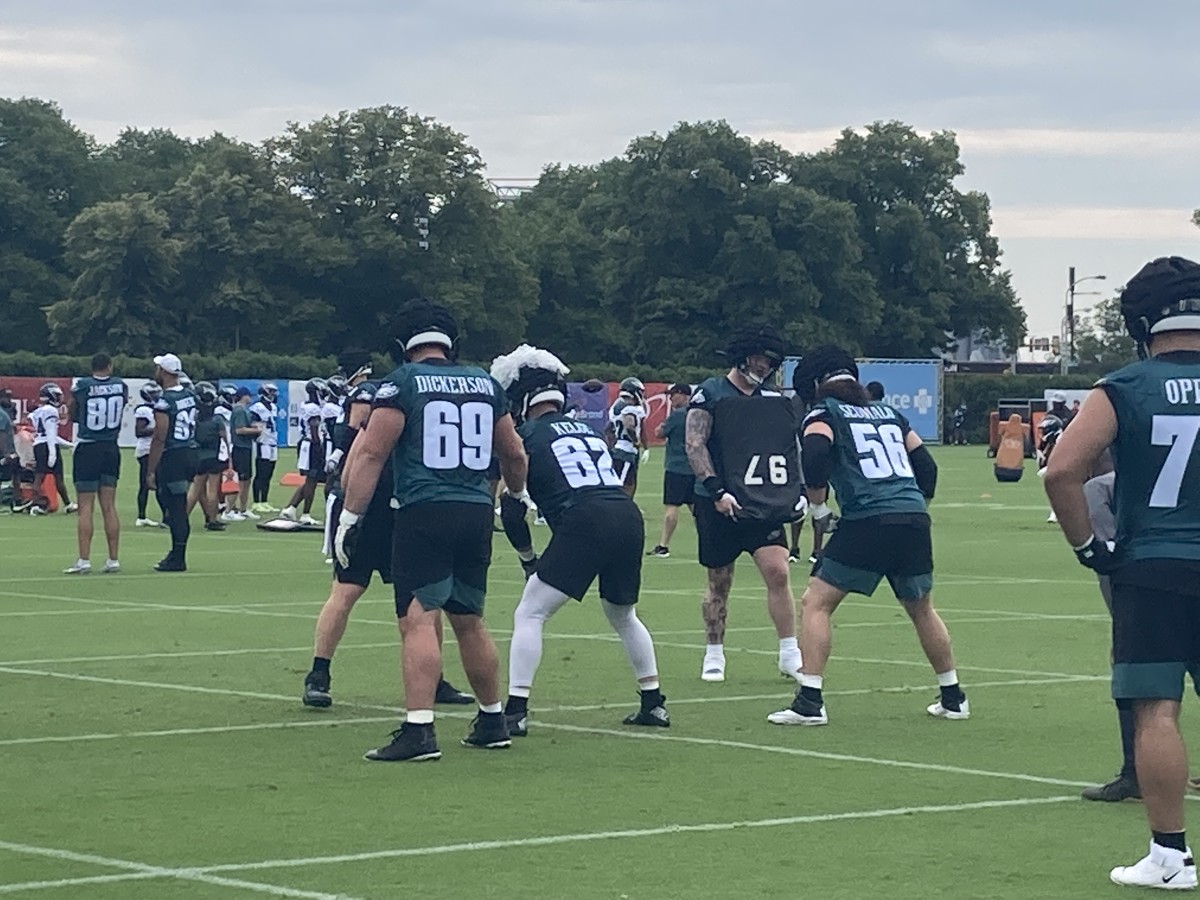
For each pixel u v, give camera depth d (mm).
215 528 27422
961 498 38844
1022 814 8242
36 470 30719
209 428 27016
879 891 6812
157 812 8133
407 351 9711
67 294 91938
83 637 14562
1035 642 14773
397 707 11180
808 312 89562
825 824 7984
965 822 8062
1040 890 6855
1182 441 6590
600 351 92938
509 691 10227
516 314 88312
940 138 99250
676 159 91625
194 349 82688
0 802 8328
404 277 84812
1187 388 6645
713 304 90750
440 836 7688
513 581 19750
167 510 20609
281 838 7625
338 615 11055
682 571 21219
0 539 25266
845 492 10609
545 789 8719
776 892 6777
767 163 92562
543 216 102812
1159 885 6836
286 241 83750
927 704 11469
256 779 8898
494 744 9773
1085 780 9031
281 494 37656
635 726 10539
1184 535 6605
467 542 9438
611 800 8469
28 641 14289
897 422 10781
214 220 82750
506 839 7641
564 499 10133
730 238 89312
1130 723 8445
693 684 12305
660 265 92938
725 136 91625
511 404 10422
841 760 9531
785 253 89438
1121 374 6711
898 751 9812
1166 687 6680
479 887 6816
